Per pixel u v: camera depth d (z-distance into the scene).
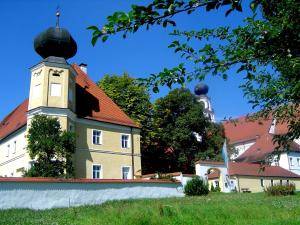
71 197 23.98
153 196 28.34
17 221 15.91
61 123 33.28
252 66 4.61
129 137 39.44
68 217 16.28
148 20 3.83
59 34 34.97
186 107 50.03
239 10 3.70
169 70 4.59
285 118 5.99
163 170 49.06
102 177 35.81
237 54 4.48
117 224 13.55
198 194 30.28
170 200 24.66
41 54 35.56
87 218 14.98
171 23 3.87
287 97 5.28
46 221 15.52
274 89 5.45
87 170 34.88
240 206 16.91
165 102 49.47
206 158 48.47
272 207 17.84
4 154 41.44
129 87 47.84
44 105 33.19
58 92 34.19
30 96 34.91
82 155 34.81
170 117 49.84
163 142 49.09
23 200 22.03
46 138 26.02
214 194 32.81
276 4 4.53
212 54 4.61
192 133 49.38
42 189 22.92
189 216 14.02
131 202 23.84
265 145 64.94
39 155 25.78
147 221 13.56
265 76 5.77
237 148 76.81
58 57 35.41
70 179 24.27
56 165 25.77
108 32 3.85
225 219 14.24
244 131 78.25
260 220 13.89
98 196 25.33
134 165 38.88
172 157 49.19
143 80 4.71
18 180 22.09
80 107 37.03
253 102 6.06
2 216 18.25
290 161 62.44
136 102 48.16
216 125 51.56
